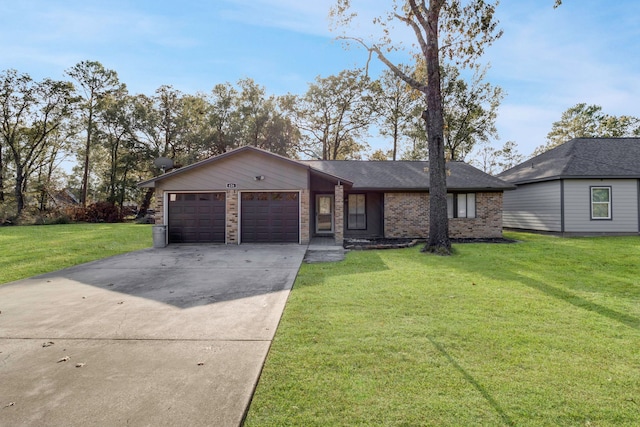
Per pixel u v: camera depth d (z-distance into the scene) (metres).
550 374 3.19
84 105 32.38
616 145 18.03
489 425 2.47
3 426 2.47
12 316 4.98
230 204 14.03
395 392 2.90
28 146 33.50
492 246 12.68
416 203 16.34
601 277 7.33
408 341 3.94
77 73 32.00
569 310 5.09
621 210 16.02
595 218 15.97
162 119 34.88
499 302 5.50
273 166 14.01
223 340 4.03
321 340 3.99
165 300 5.80
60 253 11.51
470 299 5.69
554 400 2.78
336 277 7.47
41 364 3.45
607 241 13.62
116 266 9.10
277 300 5.71
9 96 30.17
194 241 14.21
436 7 11.64
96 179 42.81
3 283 7.20
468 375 3.17
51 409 2.68
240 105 35.69
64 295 6.17
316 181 15.48
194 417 2.58
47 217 28.12
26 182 33.38
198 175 14.09
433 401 2.77
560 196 16.05
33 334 4.27
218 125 35.59
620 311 5.04
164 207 14.09
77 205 30.98
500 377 3.14
